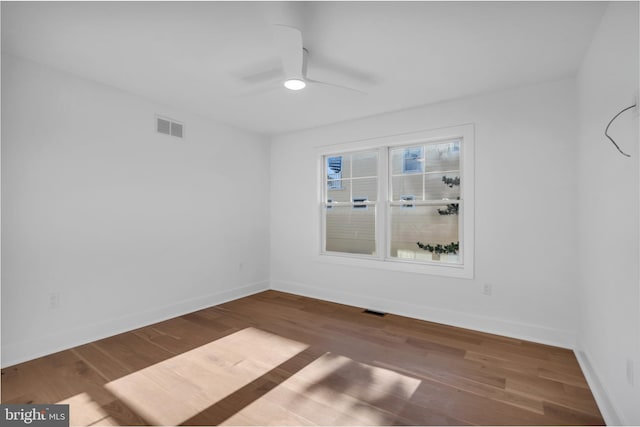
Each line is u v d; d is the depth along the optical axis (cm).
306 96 321
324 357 255
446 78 278
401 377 224
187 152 368
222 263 411
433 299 342
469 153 320
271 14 189
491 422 176
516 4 179
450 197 345
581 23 197
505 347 274
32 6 181
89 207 284
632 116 151
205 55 241
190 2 178
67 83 270
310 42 221
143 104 325
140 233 322
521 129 295
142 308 324
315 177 435
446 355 259
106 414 182
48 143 259
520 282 296
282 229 471
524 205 294
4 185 236
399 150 379
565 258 276
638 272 146
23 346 244
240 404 192
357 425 174
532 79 279
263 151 473
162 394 202
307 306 395
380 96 320
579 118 260
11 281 239
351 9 184
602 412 183
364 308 388
